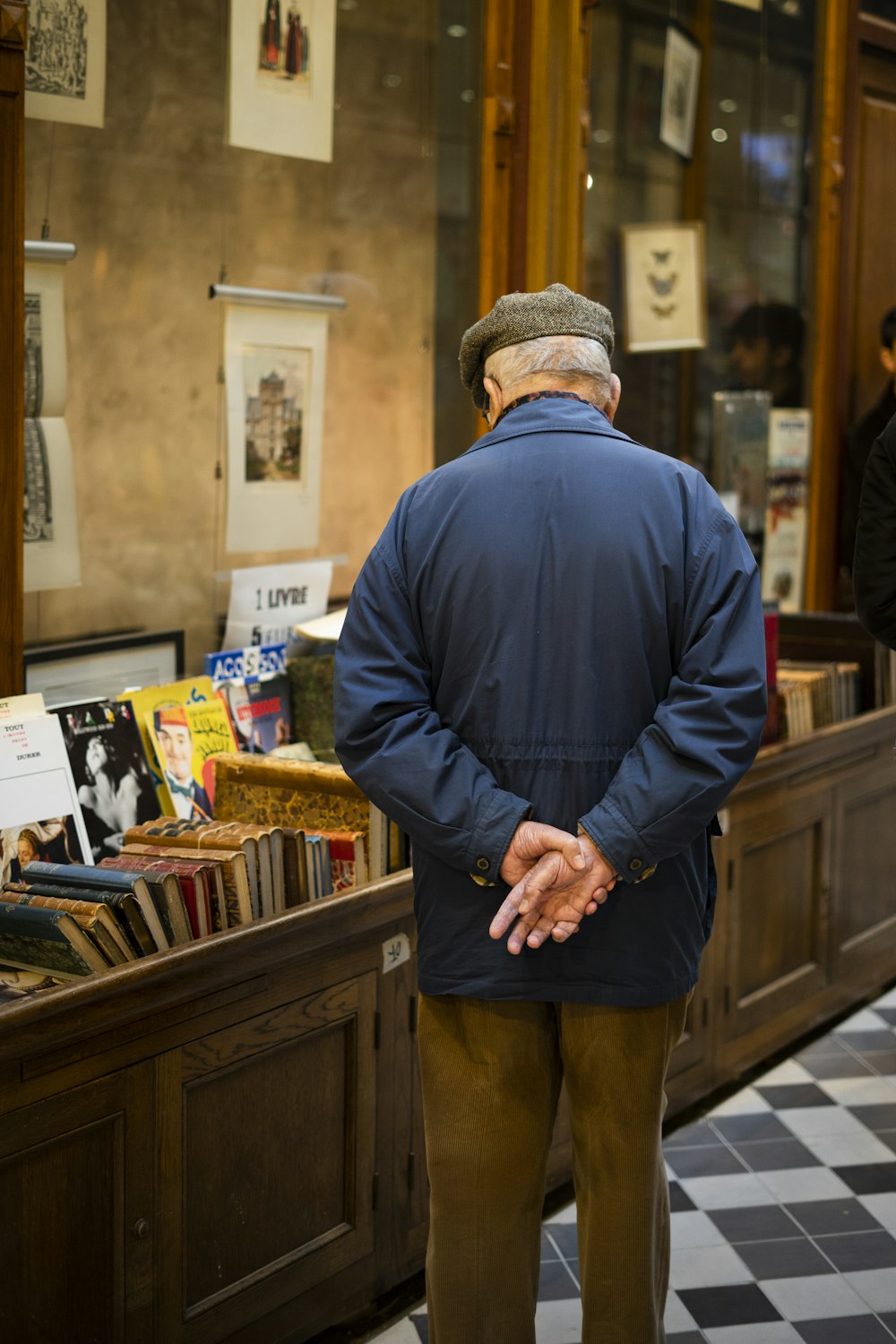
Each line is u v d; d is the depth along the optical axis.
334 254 3.71
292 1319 2.57
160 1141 2.28
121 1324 2.25
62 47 3.02
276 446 3.63
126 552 3.31
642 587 1.91
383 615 1.99
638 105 4.63
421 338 3.97
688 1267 2.96
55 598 3.17
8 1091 2.04
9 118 2.57
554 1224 3.10
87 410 3.20
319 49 3.58
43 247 3.01
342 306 3.73
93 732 2.81
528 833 1.87
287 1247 2.56
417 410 4.00
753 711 1.88
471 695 1.95
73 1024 2.09
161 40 3.23
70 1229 2.16
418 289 3.94
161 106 3.26
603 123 4.50
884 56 5.74
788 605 5.57
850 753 4.16
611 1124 2.00
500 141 3.92
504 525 1.94
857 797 4.23
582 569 1.91
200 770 3.02
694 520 1.94
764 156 5.25
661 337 4.82
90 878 2.34
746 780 3.66
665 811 1.83
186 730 3.01
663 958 1.96
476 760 1.92
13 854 2.57
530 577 1.92
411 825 1.91
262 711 3.31
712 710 1.85
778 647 4.26
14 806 2.59
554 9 3.97
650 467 1.96
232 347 3.48
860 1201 3.24
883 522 2.74
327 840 2.68
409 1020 2.77
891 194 5.86
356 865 2.68
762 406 5.32
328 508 3.80
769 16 5.16
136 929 2.29
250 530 3.60
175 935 2.35
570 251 4.10
